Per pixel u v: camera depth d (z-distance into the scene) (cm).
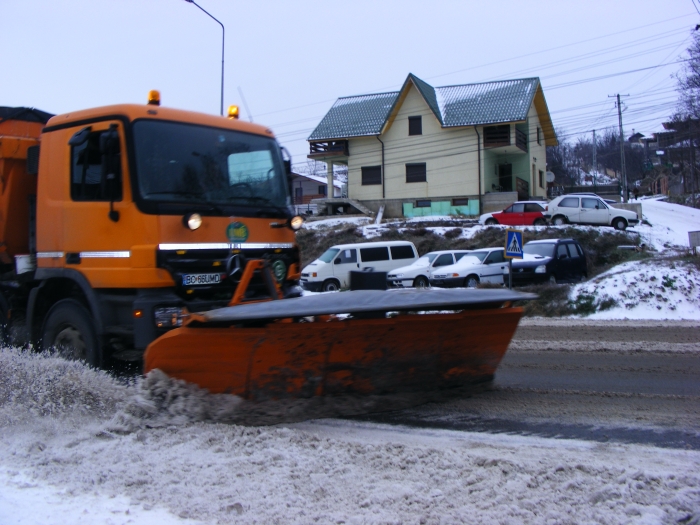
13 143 782
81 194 661
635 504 350
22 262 764
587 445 474
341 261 2508
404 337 556
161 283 604
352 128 4391
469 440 490
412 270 2359
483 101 4241
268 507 359
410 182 4316
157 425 507
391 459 431
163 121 645
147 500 374
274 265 702
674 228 3381
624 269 1686
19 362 604
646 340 1057
